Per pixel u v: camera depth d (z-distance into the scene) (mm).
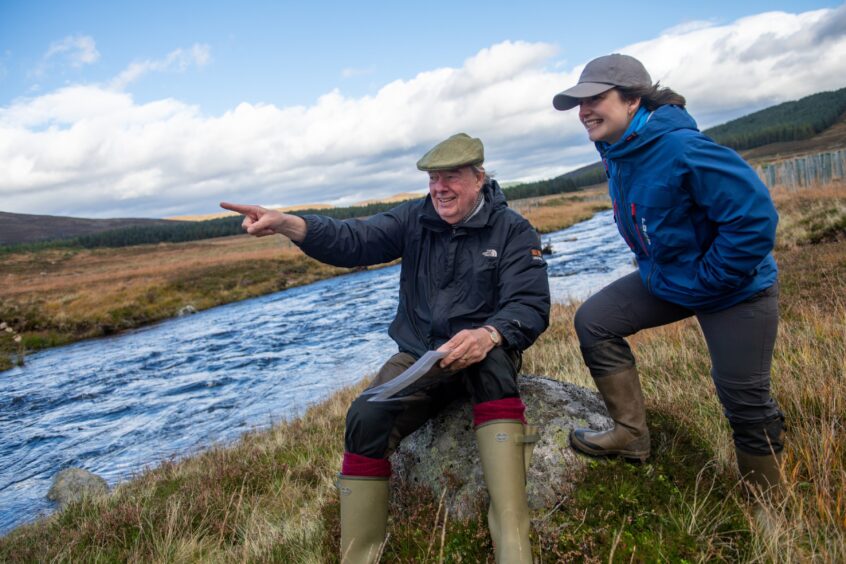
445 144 2580
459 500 2688
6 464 8977
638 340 6824
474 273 2670
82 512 5324
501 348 2479
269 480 5145
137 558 3744
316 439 6273
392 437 2574
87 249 88750
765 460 2457
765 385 2348
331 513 3236
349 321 18734
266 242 77562
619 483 2576
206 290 31719
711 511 2457
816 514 2369
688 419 3275
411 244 2891
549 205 82562
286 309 24062
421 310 2836
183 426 9812
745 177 1958
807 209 15906
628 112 2291
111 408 11711
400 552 2580
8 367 18250
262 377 12688
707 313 2328
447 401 2941
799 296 7035
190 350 17172
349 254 2875
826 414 3115
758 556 2148
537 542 2385
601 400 3273
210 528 4184
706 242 2199
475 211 2682
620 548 2273
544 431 2842
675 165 2082
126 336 22578
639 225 2299
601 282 16500
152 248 85375
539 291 2619
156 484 5859
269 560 3209
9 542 4969
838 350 4027
